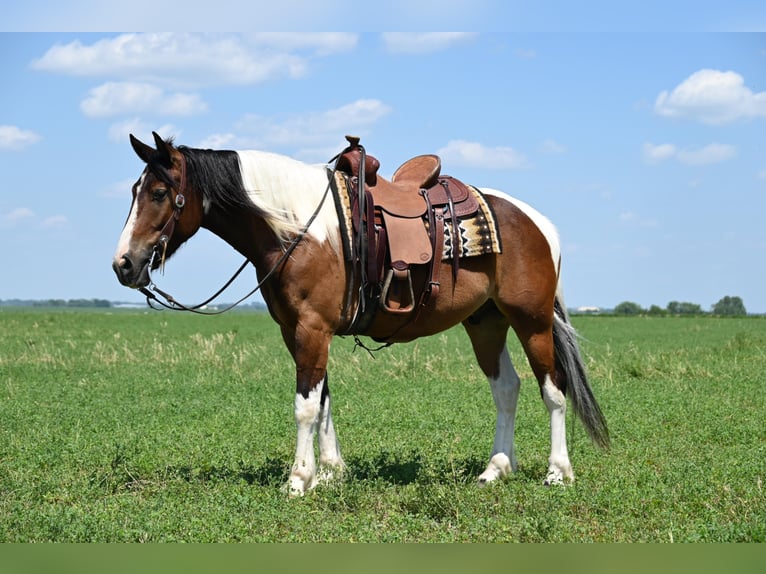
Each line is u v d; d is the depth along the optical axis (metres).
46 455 7.43
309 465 6.21
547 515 5.48
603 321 46.00
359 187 6.38
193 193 6.26
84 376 13.90
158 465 7.15
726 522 5.46
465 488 6.35
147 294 6.26
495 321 7.12
